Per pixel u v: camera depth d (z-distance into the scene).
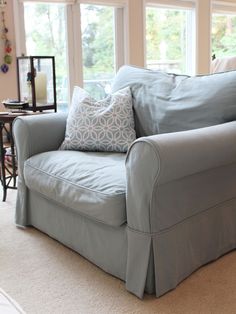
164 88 2.22
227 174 1.85
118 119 2.19
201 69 5.80
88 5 4.46
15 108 2.90
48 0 4.07
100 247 1.77
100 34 4.63
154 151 1.43
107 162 1.91
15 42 3.98
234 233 1.97
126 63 4.88
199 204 1.73
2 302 0.74
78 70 4.50
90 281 1.72
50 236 2.16
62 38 4.35
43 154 2.16
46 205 2.12
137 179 1.50
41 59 2.89
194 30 5.59
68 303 1.56
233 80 1.98
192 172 1.59
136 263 1.58
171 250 1.60
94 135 2.17
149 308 1.52
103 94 4.79
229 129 1.76
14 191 2.95
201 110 1.99
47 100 2.96
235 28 6.29
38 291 1.65
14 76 4.00
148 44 5.20
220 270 1.80
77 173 1.83
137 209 1.53
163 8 5.25
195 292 1.62
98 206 1.64
